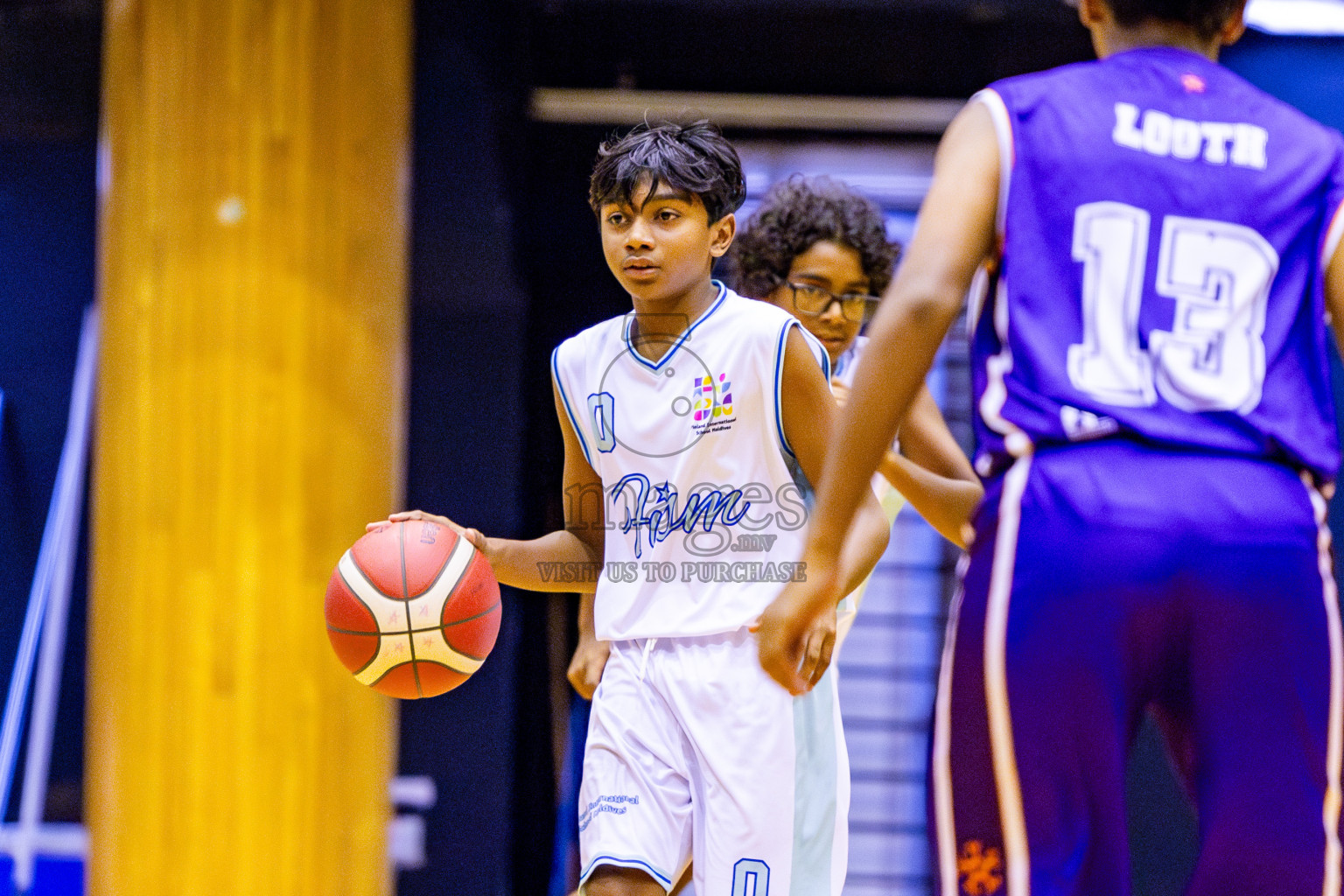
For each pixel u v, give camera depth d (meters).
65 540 15.34
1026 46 15.04
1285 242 4.26
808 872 6.09
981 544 4.16
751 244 8.14
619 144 6.32
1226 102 4.37
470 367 16.23
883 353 3.88
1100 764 3.90
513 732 15.63
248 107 9.89
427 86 15.50
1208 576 3.89
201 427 9.80
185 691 9.67
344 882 9.90
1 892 14.45
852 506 3.88
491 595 6.60
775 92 16.02
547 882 15.47
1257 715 3.90
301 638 9.79
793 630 3.93
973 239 4.07
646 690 6.13
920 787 15.52
